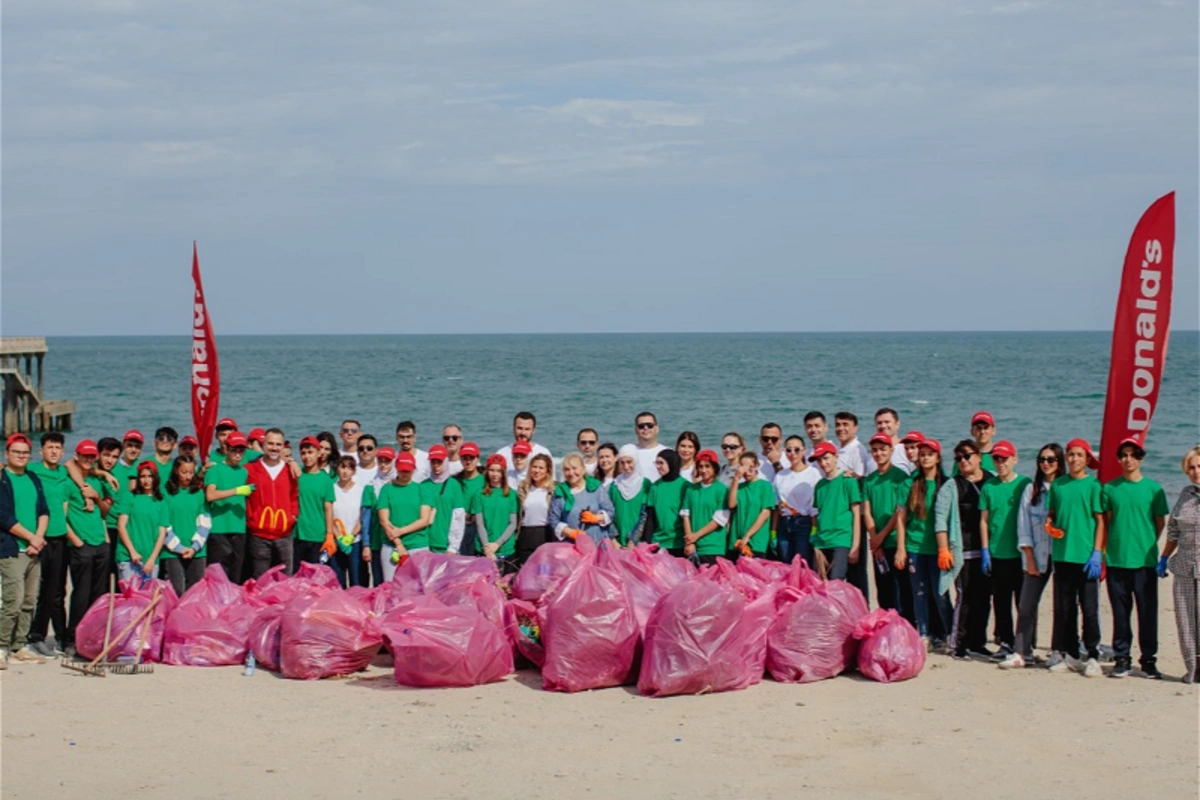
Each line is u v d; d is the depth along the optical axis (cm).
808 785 645
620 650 844
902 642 874
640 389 5959
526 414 1199
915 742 721
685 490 1038
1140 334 962
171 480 1037
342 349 16438
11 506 931
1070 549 898
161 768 679
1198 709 797
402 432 1210
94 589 1001
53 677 894
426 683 860
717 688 833
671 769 672
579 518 1045
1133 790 638
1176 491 2377
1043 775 662
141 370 8769
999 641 958
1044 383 6178
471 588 925
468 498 1093
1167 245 955
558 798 626
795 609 877
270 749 714
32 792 638
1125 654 892
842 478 1012
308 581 985
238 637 946
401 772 670
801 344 17600
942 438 3544
